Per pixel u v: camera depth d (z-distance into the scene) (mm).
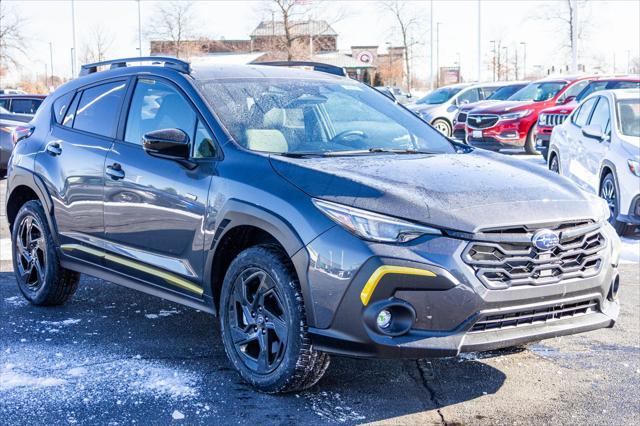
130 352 4582
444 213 3625
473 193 3814
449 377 4246
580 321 3922
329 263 3582
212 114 4441
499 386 4121
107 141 5000
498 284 3609
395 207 3609
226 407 3781
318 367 3789
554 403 3891
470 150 4879
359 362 4461
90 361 4414
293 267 3787
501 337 3662
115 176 4781
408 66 47500
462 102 21234
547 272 3754
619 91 9742
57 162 5320
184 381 4113
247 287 4031
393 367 4387
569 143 10555
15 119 14555
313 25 38719
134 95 4988
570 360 4559
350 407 3801
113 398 3875
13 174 5746
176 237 4398
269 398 3898
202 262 4242
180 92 4664
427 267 3508
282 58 38688
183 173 4367
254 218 3885
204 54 43625
